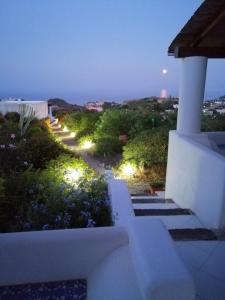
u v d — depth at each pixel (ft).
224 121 27.32
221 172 9.15
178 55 13.17
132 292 4.60
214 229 9.41
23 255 5.83
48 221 7.84
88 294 5.64
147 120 33.37
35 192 10.25
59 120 77.41
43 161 16.42
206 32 12.35
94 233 6.05
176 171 14.11
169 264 3.77
